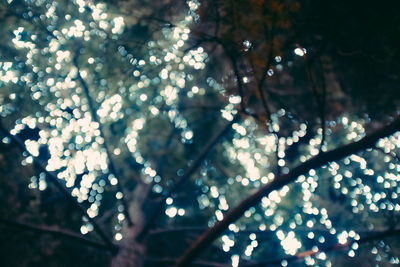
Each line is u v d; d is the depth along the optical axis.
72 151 5.37
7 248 5.20
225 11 3.65
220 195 6.48
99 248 4.61
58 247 5.57
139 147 6.41
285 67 5.01
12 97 5.09
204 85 6.29
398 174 5.32
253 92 4.21
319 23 4.17
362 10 4.13
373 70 4.55
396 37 4.12
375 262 5.71
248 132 5.65
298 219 5.92
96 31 4.67
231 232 5.02
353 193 5.61
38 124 5.39
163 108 5.99
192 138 6.68
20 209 5.30
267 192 3.59
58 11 4.71
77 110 5.02
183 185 6.73
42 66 5.05
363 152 5.45
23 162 5.46
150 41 4.56
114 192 6.39
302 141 5.66
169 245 6.14
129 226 5.21
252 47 3.65
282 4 3.40
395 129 3.36
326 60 4.76
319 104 3.60
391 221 4.07
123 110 5.96
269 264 4.30
